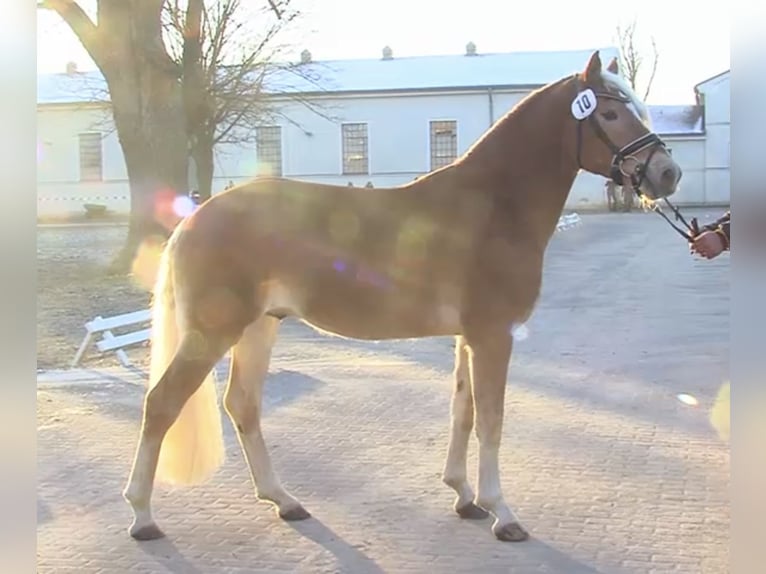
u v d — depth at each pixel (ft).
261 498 16.28
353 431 22.24
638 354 31.86
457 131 148.56
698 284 51.78
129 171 62.03
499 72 155.43
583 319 40.32
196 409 15.25
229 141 103.91
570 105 15.23
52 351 35.60
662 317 40.24
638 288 50.80
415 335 15.23
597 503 16.46
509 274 14.80
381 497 17.13
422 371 30.30
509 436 21.25
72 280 57.21
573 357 31.58
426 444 20.95
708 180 153.07
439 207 15.12
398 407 24.86
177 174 62.03
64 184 150.51
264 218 14.71
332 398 26.09
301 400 25.85
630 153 14.73
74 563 14.03
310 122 148.77
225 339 14.60
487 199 15.19
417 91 147.43
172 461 15.15
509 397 25.52
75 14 59.06
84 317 43.88
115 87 60.59
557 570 13.42
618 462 19.01
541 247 15.46
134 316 34.96
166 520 16.01
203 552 14.46
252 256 14.56
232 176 148.15
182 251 14.69
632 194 20.16
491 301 14.79
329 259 14.69
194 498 17.26
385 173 149.69
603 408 24.03
